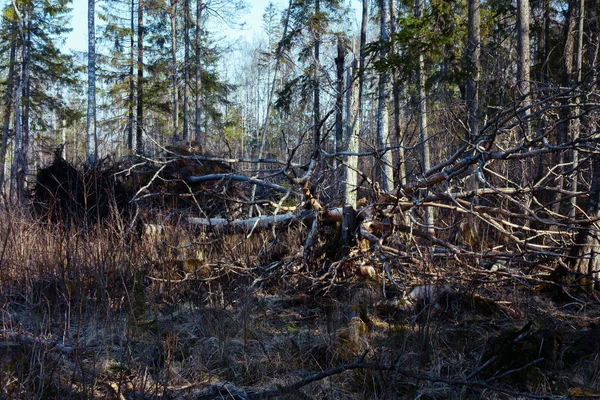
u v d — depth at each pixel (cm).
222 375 403
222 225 786
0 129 2662
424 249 659
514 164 869
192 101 3098
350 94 1393
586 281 607
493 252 627
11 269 568
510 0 1474
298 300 590
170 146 1063
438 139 1292
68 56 2545
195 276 589
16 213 731
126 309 490
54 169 948
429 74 1314
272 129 3058
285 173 680
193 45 2559
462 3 1356
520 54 1075
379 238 638
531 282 639
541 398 343
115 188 922
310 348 438
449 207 658
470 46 1192
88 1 1781
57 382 339
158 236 741
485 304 544
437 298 518
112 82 2630
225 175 809
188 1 2441
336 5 2048
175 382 384
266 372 405
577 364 403
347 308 512
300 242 709
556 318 536
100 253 590
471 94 1145
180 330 459
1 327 434
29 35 2484
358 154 723
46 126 2683
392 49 1340
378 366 348
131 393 353
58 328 445
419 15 1556
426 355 408
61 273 529
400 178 629
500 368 389
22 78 2427
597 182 623
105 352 417
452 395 351
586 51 1354
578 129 835
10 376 315
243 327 474
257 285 634
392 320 510
